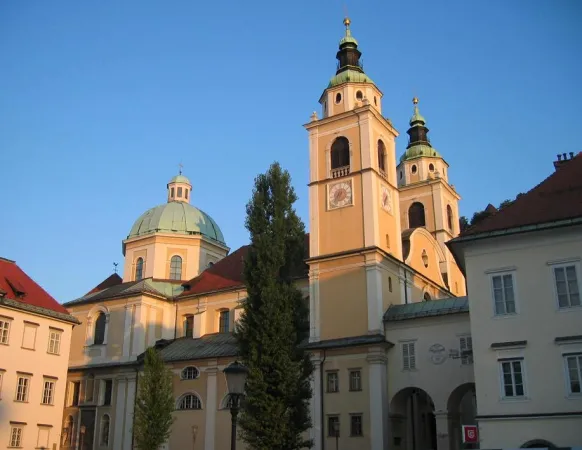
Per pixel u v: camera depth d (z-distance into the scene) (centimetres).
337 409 4544
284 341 3788
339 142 5297
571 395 2978
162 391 4738
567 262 3141
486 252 3331
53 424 5038
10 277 5247
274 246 4056
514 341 3150
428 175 6812
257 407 3662
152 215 7138
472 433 2927
